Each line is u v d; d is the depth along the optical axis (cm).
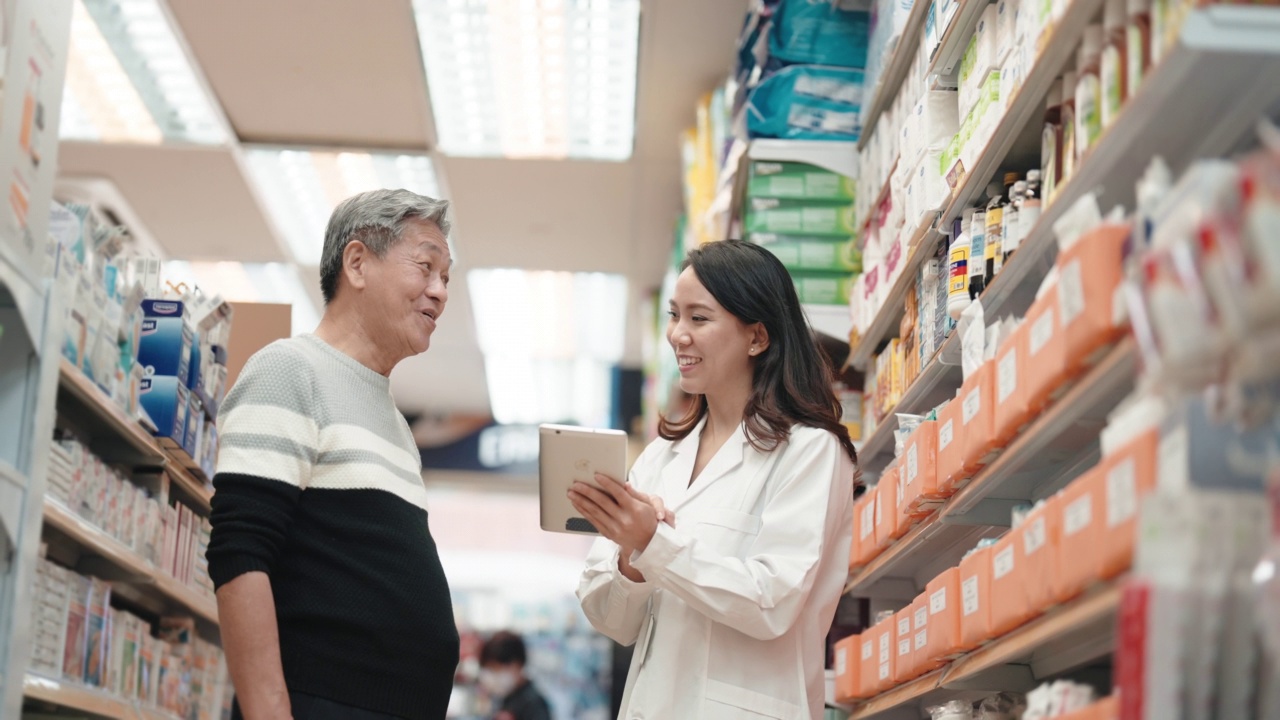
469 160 614
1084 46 207
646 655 242
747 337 254
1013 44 250
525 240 703
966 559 236
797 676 237
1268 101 166
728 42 516
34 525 243
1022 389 206
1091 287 173
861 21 434
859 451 394
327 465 247
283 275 750
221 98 564
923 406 331
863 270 398
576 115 579
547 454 223
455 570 1038
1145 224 162
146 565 345
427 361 887
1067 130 223
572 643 1026
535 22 509
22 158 240
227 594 229
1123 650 146
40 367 246
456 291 769
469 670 1005
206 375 397
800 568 229
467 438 979
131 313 337
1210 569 140
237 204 658
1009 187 266
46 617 285
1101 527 165
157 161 618
